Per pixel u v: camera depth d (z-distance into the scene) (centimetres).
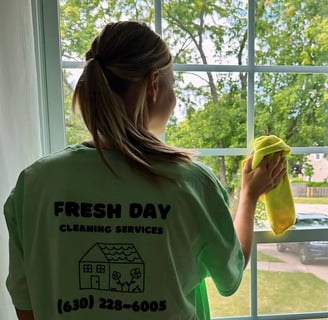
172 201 54
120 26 57
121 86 57
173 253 54
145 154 56
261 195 78
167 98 61
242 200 77
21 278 62
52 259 56
